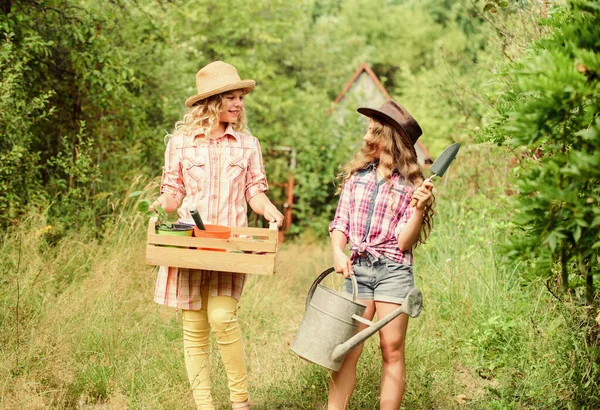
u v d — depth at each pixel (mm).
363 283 3592
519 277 5484
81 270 6059
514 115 2512
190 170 3695
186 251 3490
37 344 4203
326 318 3436
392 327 3531
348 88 20547
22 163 6801
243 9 17016
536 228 2580
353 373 3604
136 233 6938
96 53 7711
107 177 8109
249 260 3494
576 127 2625
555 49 2533
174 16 10750
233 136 3768
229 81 3695
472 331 5141
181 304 3635
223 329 3613
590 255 2758
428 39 36750
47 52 7047
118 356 4422
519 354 4594
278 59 23297
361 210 3609
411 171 3609
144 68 9281
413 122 3631
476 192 8383
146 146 9180
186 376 4188
